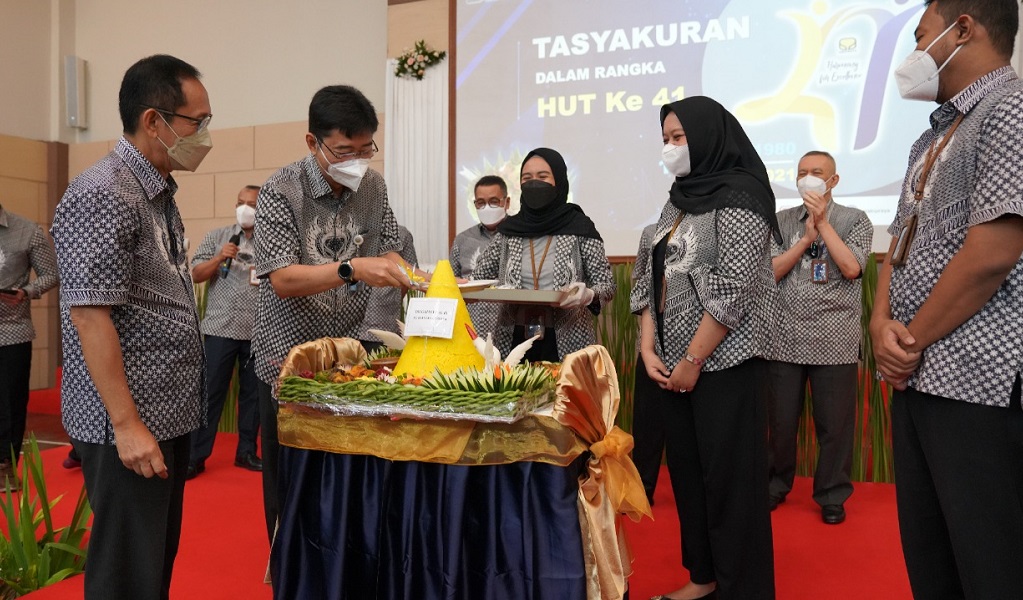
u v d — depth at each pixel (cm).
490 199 345
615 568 137
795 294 292
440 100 525
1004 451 121
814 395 291
